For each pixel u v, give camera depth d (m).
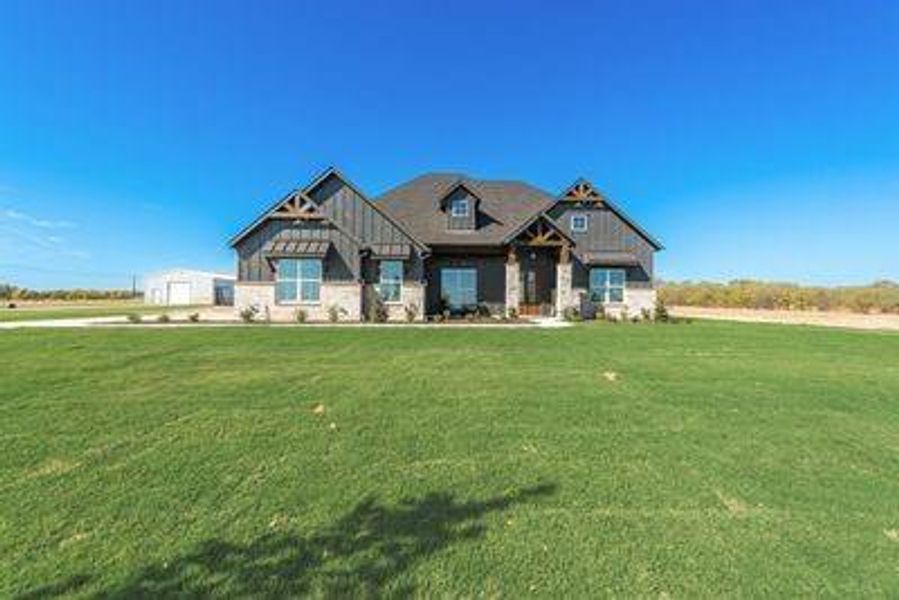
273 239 26.55
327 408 8.79
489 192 33.22
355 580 4.16
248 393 9.71
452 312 29.88
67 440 7.07
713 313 45.12
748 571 4.34
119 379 10.72
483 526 5.00
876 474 6.35
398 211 31.23
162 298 68.38
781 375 11.98
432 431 7.67
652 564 4.42
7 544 4.59
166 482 5.83
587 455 6.82
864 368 13.08
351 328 21.86
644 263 31.09
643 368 12.63
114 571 4.23
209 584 4.08
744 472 6.35
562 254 28.69
